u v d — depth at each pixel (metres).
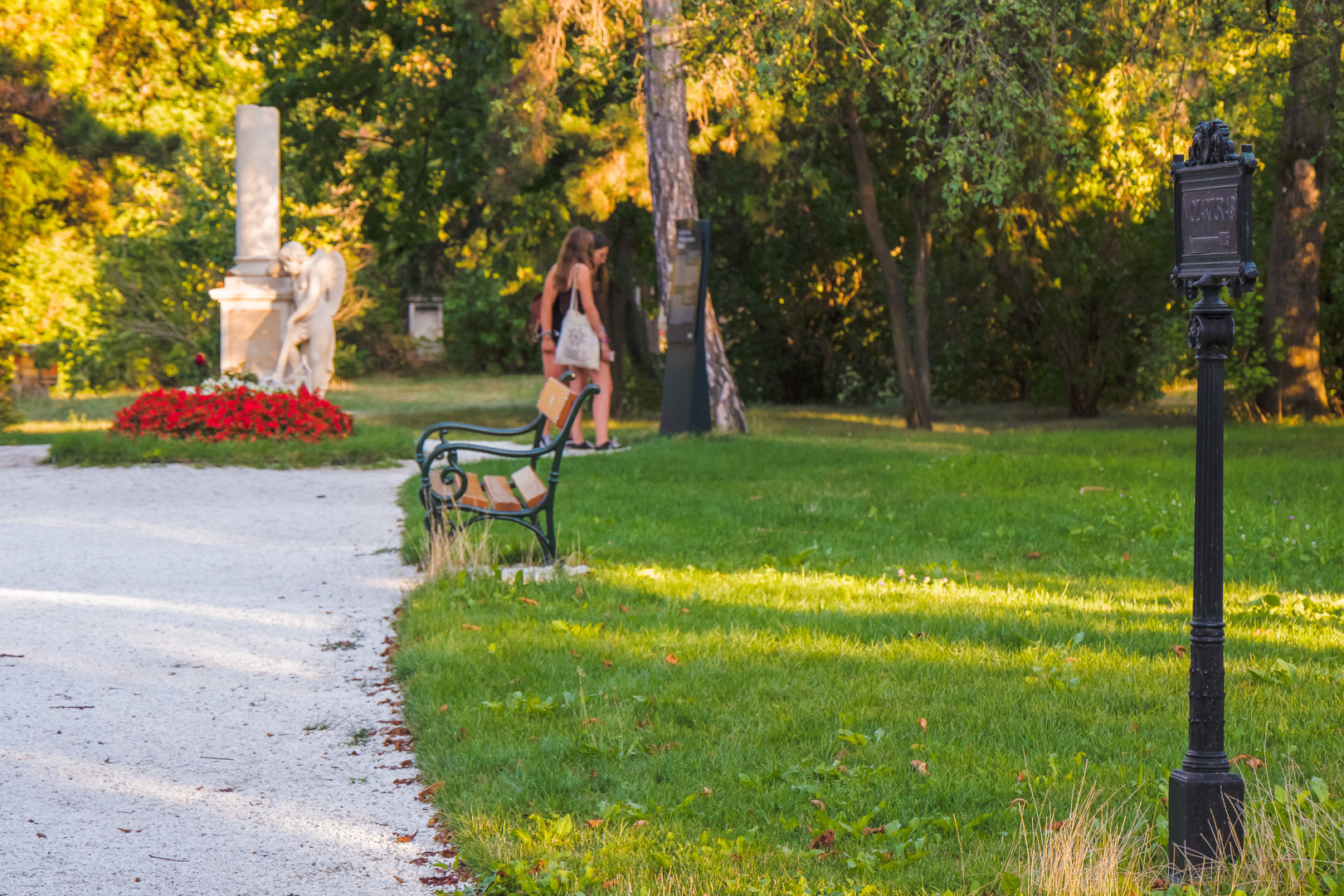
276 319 19.84
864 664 6.30
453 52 24.64
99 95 32.00
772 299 30.11
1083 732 5.27
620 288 26.22
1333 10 13.30
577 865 3.94
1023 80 13.48
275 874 4.00
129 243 33.94
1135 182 21.86
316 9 25.83
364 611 7.72
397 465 16.50
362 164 27.36
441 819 4.45
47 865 4.02
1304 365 25.19
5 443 19.69
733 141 21.44
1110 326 27.42
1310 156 24.38
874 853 3.99
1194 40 13.23
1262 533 10.51
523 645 6.56
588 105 23.53
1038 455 17.16
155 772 4.91
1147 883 3.76
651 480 14.27
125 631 7.14
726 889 3.75
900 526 11.10
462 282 44.06
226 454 16.38
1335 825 4.01
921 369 24.00
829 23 14.99
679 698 5.68
